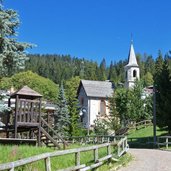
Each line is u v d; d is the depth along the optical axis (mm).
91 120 83375
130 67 95500
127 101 64250
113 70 191000
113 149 25703
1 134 35969
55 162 17281
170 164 22344
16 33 21547
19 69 22391
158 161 24016
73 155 19469
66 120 62375
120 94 64875
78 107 65062
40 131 28703
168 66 48844
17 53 21484
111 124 62594
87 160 19344
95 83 88375
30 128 30172
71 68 193000
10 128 28906
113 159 21266
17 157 17141
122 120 64375
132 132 59875
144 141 47469
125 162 22359
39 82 113188
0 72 22172
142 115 64875
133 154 28891
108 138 43594
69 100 64375
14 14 21203
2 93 23281
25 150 19203
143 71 177250
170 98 43938
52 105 65500
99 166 18609
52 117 60812
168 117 44031
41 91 110125
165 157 26906
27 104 28578
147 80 145500
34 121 28672
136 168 20297
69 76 178000
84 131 68062
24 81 112062
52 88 114625
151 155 28438
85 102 85688
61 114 62250
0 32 20625
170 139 43438
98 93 85688
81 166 15836
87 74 176750
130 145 45344
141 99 65438
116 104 64688
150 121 63031
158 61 130750
